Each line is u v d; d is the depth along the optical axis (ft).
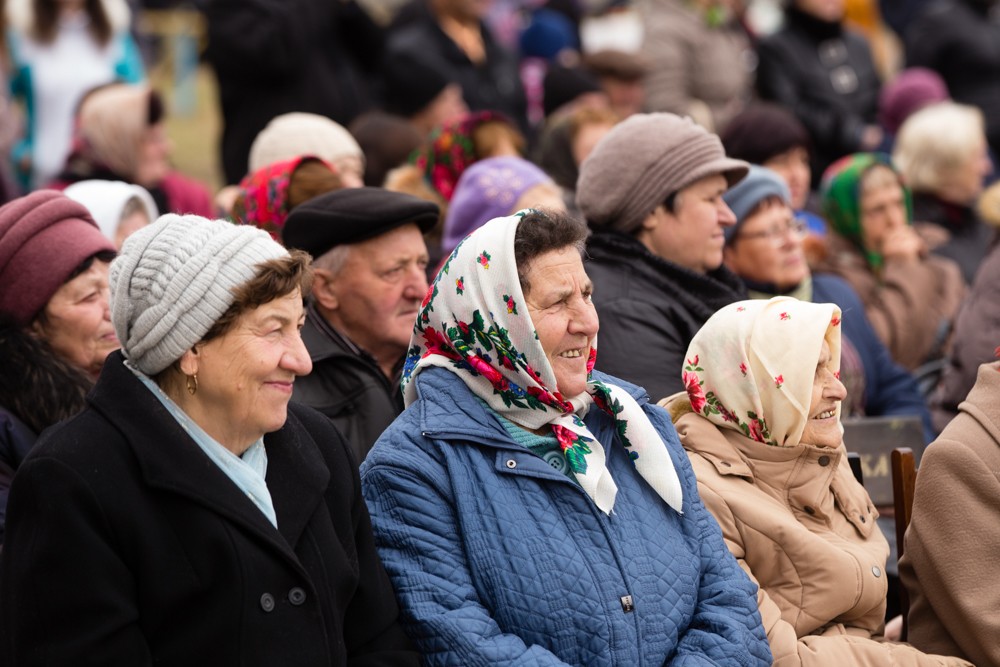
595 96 58.34
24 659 19.49
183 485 20.07
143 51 75.36
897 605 33.27
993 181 72.84
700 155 32.48
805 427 26.84
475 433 23.36
